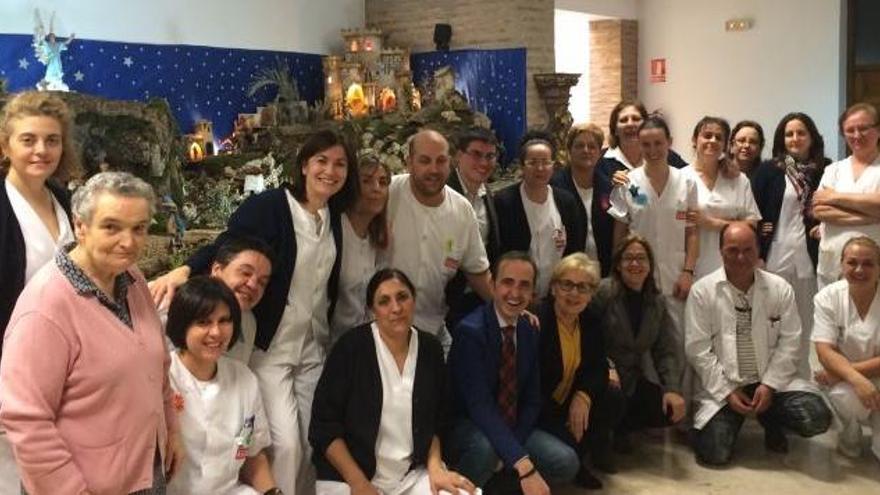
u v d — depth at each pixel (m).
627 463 3.85
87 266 1.96
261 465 2.76
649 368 3.97
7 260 2.27
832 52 7.88
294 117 6.82
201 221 5.76
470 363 3.26
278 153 6.56
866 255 3.61
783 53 8.19
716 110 8.70
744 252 3.79
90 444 1.94
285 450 2.92
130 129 5.09
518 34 7.29
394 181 3.36
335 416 2.95
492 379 3.30
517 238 3.80
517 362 3.33
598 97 9.38
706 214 4.24
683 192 4.11
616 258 3.82
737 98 8.54
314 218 2.98
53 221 2.40
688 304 3.96
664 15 8.99
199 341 2.50
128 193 1.93
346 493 2.93
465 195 3.70
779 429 3.94
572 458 3.35
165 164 5.31
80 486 1.90
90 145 4.86
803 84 8.09
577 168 4.16
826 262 4.08
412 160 3.27
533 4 7.34
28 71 5.64
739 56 8.48
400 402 2.97
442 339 3.55
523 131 7.34
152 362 2.04
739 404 3.80
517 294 3.23
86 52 5.91
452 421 3.31
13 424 1.84
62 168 2.44
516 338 3.33
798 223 4.41
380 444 2.97
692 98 8.87
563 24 9.58
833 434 4.16
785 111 8.23
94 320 1.93
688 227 4.16
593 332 3.59
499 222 3.81
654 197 4.10
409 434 3.00
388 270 2.98
